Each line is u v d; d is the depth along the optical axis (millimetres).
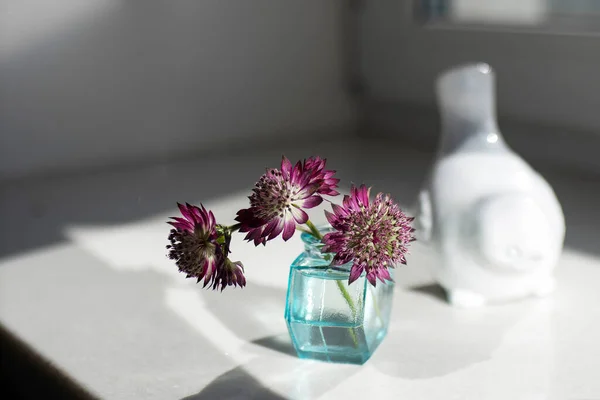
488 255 397
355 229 344
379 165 657
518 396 344
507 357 371
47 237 532
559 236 412
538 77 641
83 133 668
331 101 782
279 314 417
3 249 516
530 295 424
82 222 557
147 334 405
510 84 660
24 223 560
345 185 601
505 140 673
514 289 410
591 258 464
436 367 365
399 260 354
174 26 691
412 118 738
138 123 689
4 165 644
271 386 358
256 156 711
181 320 417
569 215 534
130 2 669
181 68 700
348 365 370
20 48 635
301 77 760
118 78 674
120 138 684
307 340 373
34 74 643
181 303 435
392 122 757
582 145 623
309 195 349
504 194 400
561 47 619
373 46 754
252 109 740
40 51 643
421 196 420
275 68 745
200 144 721
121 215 566
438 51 701
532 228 396
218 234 349
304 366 372
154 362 381
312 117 772
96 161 677
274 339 395
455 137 424
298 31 752
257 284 447
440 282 423
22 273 480
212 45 711
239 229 347
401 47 730
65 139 662
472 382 354
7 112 639
